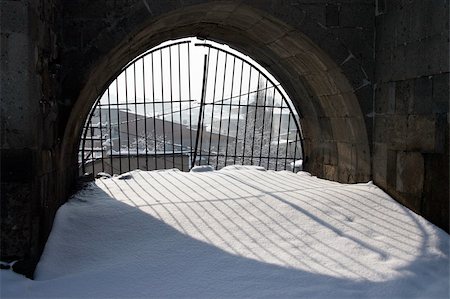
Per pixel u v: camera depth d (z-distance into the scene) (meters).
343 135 6.89
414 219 5.00
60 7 5.07
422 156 5.08
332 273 3.83
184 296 3.50
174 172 7.91
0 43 3.56
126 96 8.88
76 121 5.64
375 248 4.32
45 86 4.23
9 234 3.60
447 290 3.62
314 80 6.99
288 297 3.47
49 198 4.38
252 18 6.20
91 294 3.49
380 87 5.98
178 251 4.31
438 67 4.82
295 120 8.91
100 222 4.95
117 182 7.04
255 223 4.99
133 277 3.81
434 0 4.88
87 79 5.20
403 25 5.44
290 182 7.01
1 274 3.52
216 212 5.32
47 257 4.00
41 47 4.08
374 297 3.49
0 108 3.57
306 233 4.72
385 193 5.75
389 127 5.74
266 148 18.45
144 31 5.77
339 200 5.58
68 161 5.80
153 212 5.28
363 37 6.07
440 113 4.79
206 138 21.20
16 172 3.61
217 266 4.02
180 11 5.54
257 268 3.96
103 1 5.24
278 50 7.07
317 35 5.95
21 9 3.59
